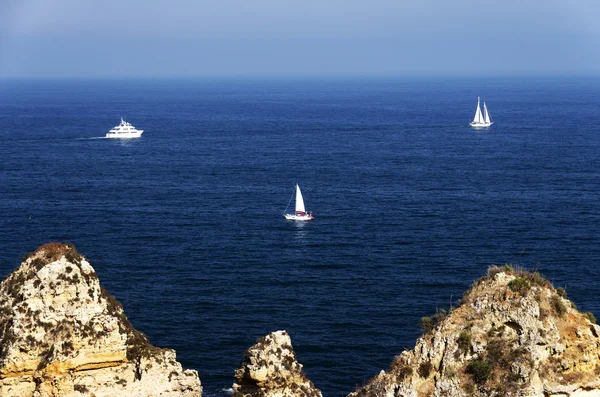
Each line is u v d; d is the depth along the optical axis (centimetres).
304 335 16275
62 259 6419
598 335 6844
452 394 6638
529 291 6919
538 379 6588
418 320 17350
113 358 6378
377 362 14800
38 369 6169
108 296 6775
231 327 16838
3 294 6456
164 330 16575
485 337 6806
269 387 6900
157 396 6606
